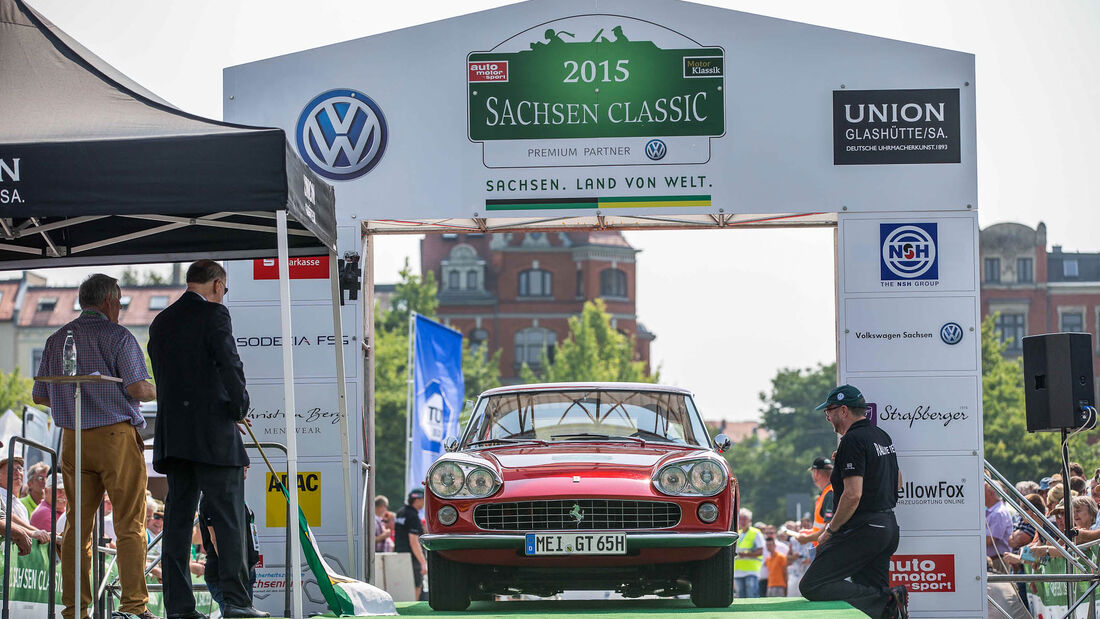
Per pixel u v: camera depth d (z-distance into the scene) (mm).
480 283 160250
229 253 17391
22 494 20875
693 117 19078
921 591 18672
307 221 14195
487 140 19234
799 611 14984
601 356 132125
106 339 13336
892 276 18969
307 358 19312
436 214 19188
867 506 16500
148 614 13211
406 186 19250
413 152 19281
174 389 12961
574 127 19141
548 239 159625
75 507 12625
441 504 15430
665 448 16781
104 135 12625
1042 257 139000
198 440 12859
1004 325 138875
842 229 19016
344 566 18922
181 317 13117
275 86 19453
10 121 12969
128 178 12406
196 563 20969
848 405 16781
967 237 18953
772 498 170750
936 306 18922
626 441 17109
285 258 12820
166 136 12500
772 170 19016
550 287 159625
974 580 18625
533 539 15000
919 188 18984
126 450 13258
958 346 18859
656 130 19062
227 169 12531
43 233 17094
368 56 19375
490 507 15320
